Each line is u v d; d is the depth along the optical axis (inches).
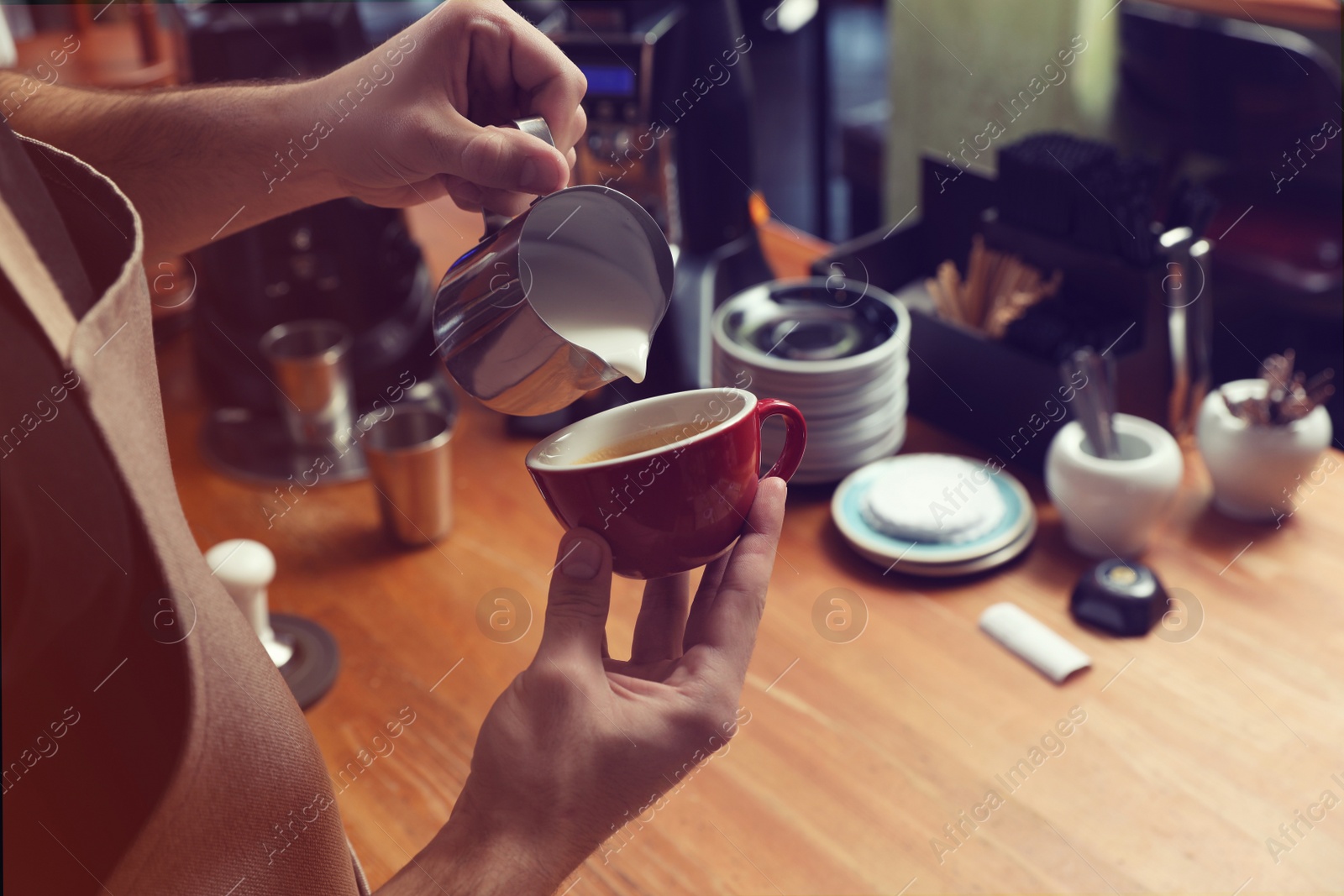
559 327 31.0
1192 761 35.6
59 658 23.5
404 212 50.3
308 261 48.3
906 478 43.5
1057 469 41.4
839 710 37.5
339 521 45.0
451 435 45.6
